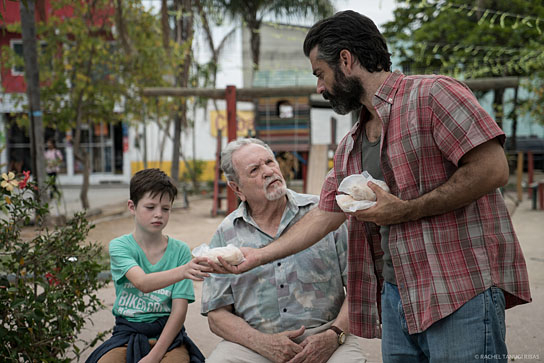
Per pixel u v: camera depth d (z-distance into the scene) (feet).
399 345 6.58
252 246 8.24
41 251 8.64
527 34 43.21
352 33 6.05
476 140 5.42
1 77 42.16
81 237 9.14
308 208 8.46
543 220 30.25
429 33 48.52
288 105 33.68
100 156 69.00
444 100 5.69
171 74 40.42
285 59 64.69
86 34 35.12
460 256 5.79
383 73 6.17
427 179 5.87
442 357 5.81
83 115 39.04
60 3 34.68
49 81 38.63
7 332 7.98
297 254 8.15
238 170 8.10
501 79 28.17
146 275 8.04
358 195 6.04
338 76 6.17
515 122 63.26
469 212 5.81
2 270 8.57
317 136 69.00
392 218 5.83
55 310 8.38
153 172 8.89
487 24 44.52
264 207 8.28
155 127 67.77
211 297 8.28
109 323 13.29
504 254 5.84
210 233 29.19
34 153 29.84
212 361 7.93
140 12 36.81
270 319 8.11
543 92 42.52
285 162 41.04
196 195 52.49
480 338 5.68
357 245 7.20
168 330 8.22
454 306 5.71
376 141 6.50
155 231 8.80
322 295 8.19
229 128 30.42
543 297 14.84
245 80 61.16
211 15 49.16
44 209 9.00
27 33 29.50
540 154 69.46
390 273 6.60
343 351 7.89
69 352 11.29
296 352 7.64
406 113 5.91
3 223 8.70
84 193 38.29
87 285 9.13
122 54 37.40
